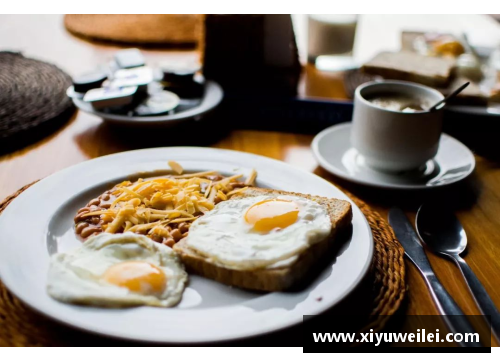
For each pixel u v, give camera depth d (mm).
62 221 450
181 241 415
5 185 513
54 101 656
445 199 525
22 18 986
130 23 955
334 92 724
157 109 609
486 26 1041
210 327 340
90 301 352
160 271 379
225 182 494
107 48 867
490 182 562
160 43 880
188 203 453
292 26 739
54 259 383
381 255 432
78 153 577
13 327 357
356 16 832
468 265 432
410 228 474
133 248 396
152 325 340
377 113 513
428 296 406
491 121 648
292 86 721
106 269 379
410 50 820
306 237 391
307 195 469
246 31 699
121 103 599
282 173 515
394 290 400
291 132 652
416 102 544
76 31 907
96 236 403
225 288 388
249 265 377
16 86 678
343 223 429
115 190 483
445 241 456
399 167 534
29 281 369
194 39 890
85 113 656
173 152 540
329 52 831
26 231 421
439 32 876
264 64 736
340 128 623
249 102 663
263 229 408
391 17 1129
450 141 592
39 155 567
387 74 713
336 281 382
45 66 746
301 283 383
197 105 640
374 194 532
